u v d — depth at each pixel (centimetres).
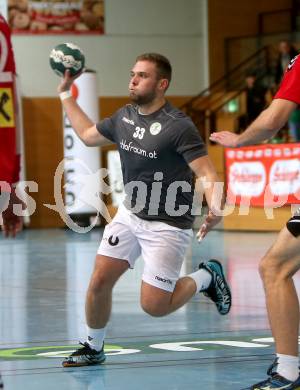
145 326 1040
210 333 987
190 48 3316
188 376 765
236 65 3306
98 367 809
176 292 854
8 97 595
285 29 3331
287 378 687
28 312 1162
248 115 2956
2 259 1898
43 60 3123
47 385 737
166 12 3284
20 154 607
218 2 3312
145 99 802
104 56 3212
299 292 1284
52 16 3133
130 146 812
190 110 3173
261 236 2369
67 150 2711
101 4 3197
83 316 1123
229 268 1641
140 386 729
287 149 2317
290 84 686
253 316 1103
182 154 795
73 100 877
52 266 1739
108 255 806
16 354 877
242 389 710
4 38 595
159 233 809
